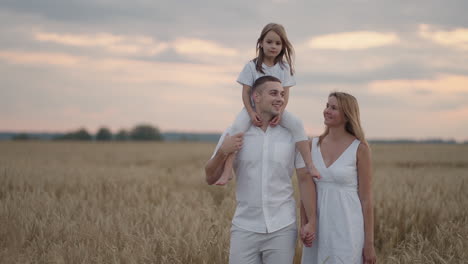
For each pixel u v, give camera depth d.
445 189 8.62
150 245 4.45
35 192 7.71
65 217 5.75
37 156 23.45
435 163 21.91
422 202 6.45
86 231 5.01
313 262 3.48
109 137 92.50
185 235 4.71
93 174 11.28
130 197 7.73
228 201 7.09
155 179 10.75
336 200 3.30
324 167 3.37
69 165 15.86
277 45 3.69
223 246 4.54
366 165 3.31
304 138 3.16
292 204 3.12
